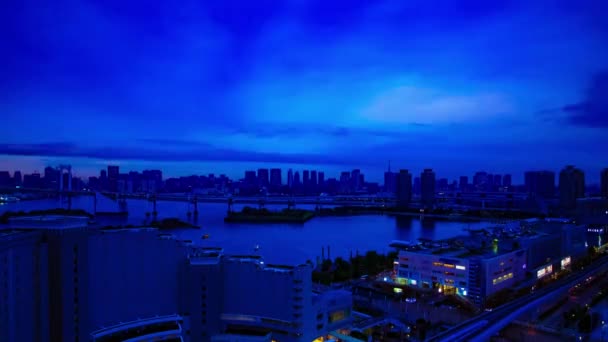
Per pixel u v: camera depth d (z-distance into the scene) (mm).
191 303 147125
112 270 132500
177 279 147375
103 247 131125
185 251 151375
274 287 144500
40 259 113500
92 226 130500
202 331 147250
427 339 148625
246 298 148500
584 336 157250
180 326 136875
